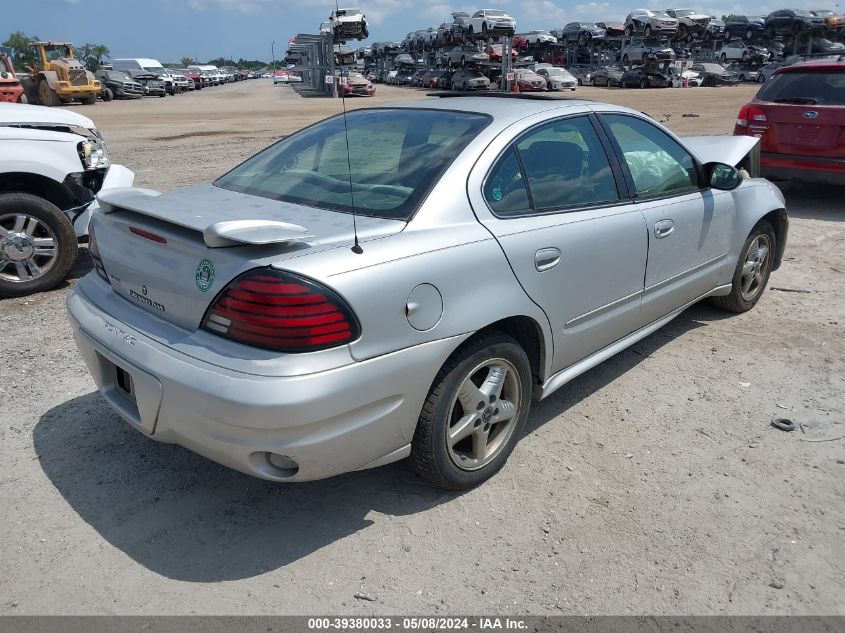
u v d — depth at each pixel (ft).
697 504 10.12
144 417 8.93
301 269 8.04
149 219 9.57
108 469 10.96
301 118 77.46
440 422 9.48
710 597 8.45
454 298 9.21
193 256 8.60
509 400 10.70
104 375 10.00
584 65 187.32
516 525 9.70
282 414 7.80
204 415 8.09
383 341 8.48
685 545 9.30
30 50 112.16
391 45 230.48
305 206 10.00
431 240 9.20
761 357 14.97
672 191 13.76
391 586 8.61
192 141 54.80
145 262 9.27
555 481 10.69
